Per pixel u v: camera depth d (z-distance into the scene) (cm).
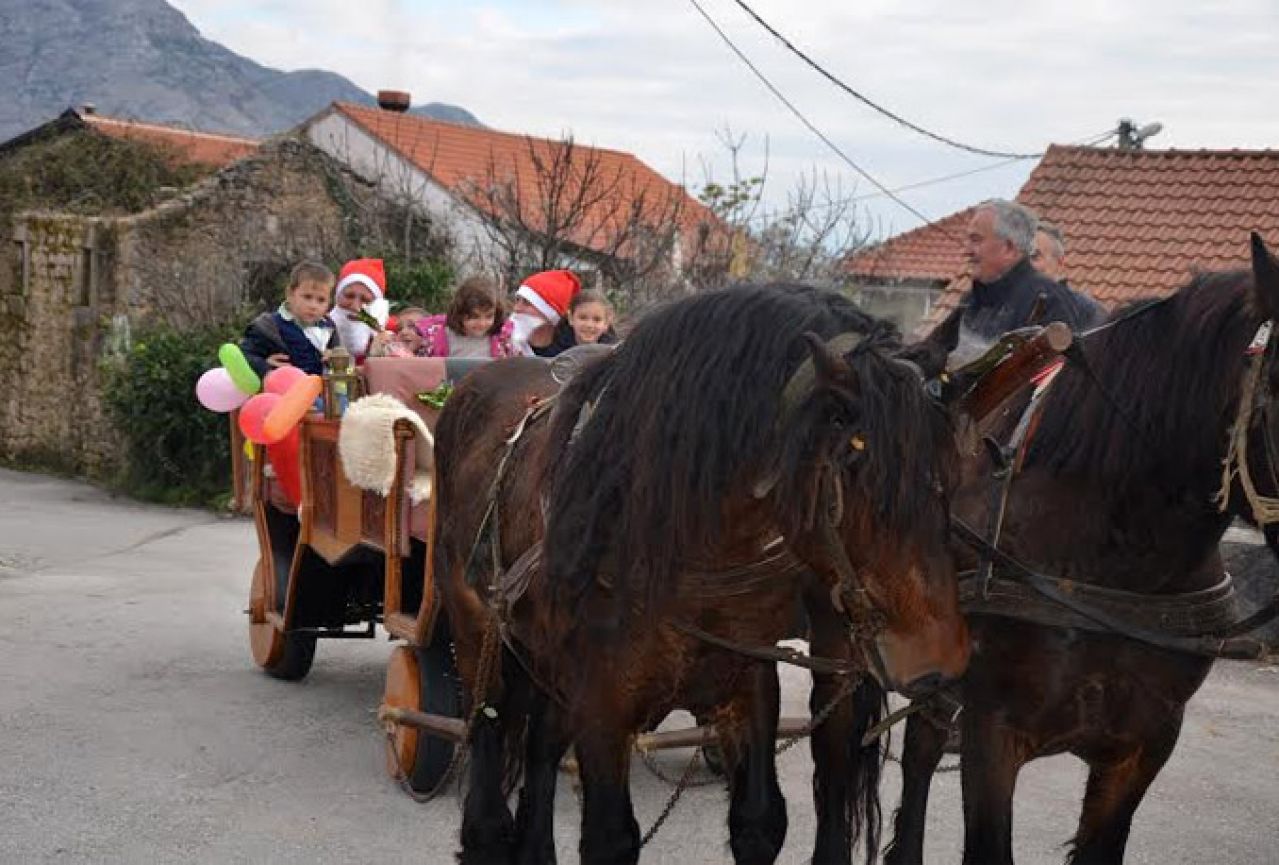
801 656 358
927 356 330
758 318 339
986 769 394
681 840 553
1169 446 378
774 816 378
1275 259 359
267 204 2044
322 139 2562
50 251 2125
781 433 325
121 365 1858
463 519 473
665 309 362
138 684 771
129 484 1841
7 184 2452
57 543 1386
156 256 1991
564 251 1828
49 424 2155
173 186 2511
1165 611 385
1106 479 385
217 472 1791
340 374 645
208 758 639
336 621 730
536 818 448
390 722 589
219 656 848
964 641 322
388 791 602
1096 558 387
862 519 312
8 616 954
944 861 541
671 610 355
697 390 339
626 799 378
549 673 405
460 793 569
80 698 736
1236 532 898
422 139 2548
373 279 799
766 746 381
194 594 1070
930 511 314
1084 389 393
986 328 523
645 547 348
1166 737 395
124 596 1049
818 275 1794
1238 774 666
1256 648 398
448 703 582
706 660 368
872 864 416
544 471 390
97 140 2580
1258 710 777
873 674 349
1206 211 1859
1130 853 555
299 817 566
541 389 486
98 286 2047
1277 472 357
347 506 646
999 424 416
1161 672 385
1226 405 370
